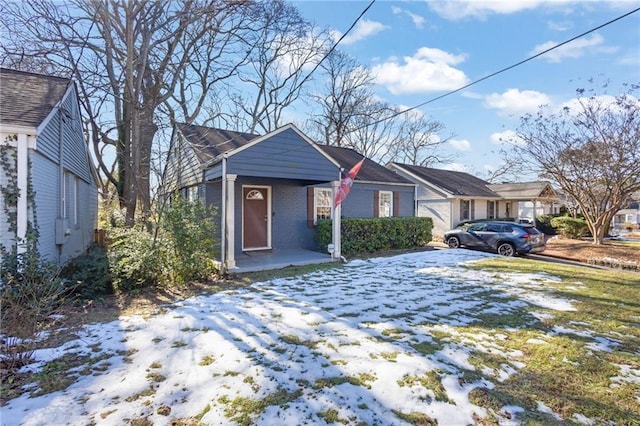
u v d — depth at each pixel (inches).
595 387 124.3
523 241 498.6
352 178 401.7
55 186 316.8
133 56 435.8
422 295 249.8
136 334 172.7
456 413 107.0
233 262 330.6
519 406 111.7
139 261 264.1
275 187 469.1
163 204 333.4
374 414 105.7
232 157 334.3
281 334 170.1
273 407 108.8
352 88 1099.3
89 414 106.1
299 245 490.0
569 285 291.3
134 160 443.8
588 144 569.9
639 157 534.3
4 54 401.7
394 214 620.4
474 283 293.9
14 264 207.8
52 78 346.9
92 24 426.0
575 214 838.5
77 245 436.1
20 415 105.3
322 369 132.7
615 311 217.5
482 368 135.9
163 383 124.3
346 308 214.7
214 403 111.5
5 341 149.6
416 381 124.0
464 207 814.5
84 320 195.0
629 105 526.0
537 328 184.7
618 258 509.0
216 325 184.1
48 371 134.2
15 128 233.0
